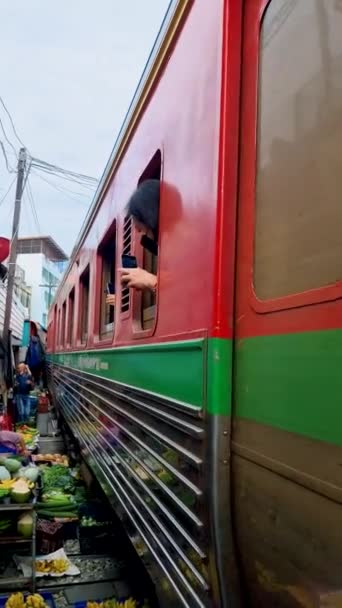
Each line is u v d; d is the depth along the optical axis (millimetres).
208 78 1811
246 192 1566
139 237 2896
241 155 1617
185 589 1761
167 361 2098
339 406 1038
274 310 1332
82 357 5391
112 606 3223
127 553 4129
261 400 1363
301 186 1262
